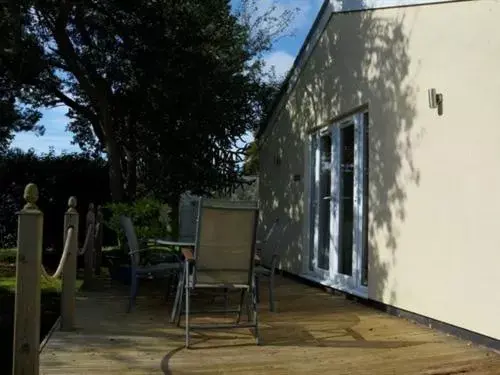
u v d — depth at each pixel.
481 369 3.79
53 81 10.84
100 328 5.05
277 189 10.00
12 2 7.88
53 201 12.85
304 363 3.98
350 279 6.97
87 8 8.70
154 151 10.18
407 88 5.48
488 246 4.33
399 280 5.59
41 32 9.35
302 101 8.76
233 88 9.76
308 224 8.56
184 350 4.32
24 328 2.97
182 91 9.10
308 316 5.69
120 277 8.11
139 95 9.81
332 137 7.62
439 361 4.00
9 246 12.88
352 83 6.83
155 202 8.33
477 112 4.49
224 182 10.29
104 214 12.01
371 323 5.31
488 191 4.35
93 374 3.67
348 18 6.95
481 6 4.45
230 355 4.19
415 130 5.33
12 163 12.75
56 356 4.10
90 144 13.29
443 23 4.93
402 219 5.54
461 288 4.62
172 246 6.52
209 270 4.61
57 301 7.17
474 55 4.53
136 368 3.83
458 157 4.70
